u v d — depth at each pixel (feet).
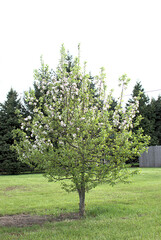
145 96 102.42
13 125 74.84
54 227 18.10
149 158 83.30
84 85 21.31
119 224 17.95
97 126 20.15
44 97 21.54
